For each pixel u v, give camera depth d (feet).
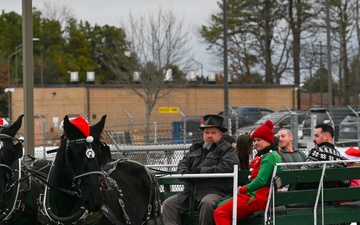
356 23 173.68
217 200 31.14
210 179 31.86
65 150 26.05
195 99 140.26
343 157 34.73
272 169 30.14
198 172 31.42
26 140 36.83
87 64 239.30
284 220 31.14
